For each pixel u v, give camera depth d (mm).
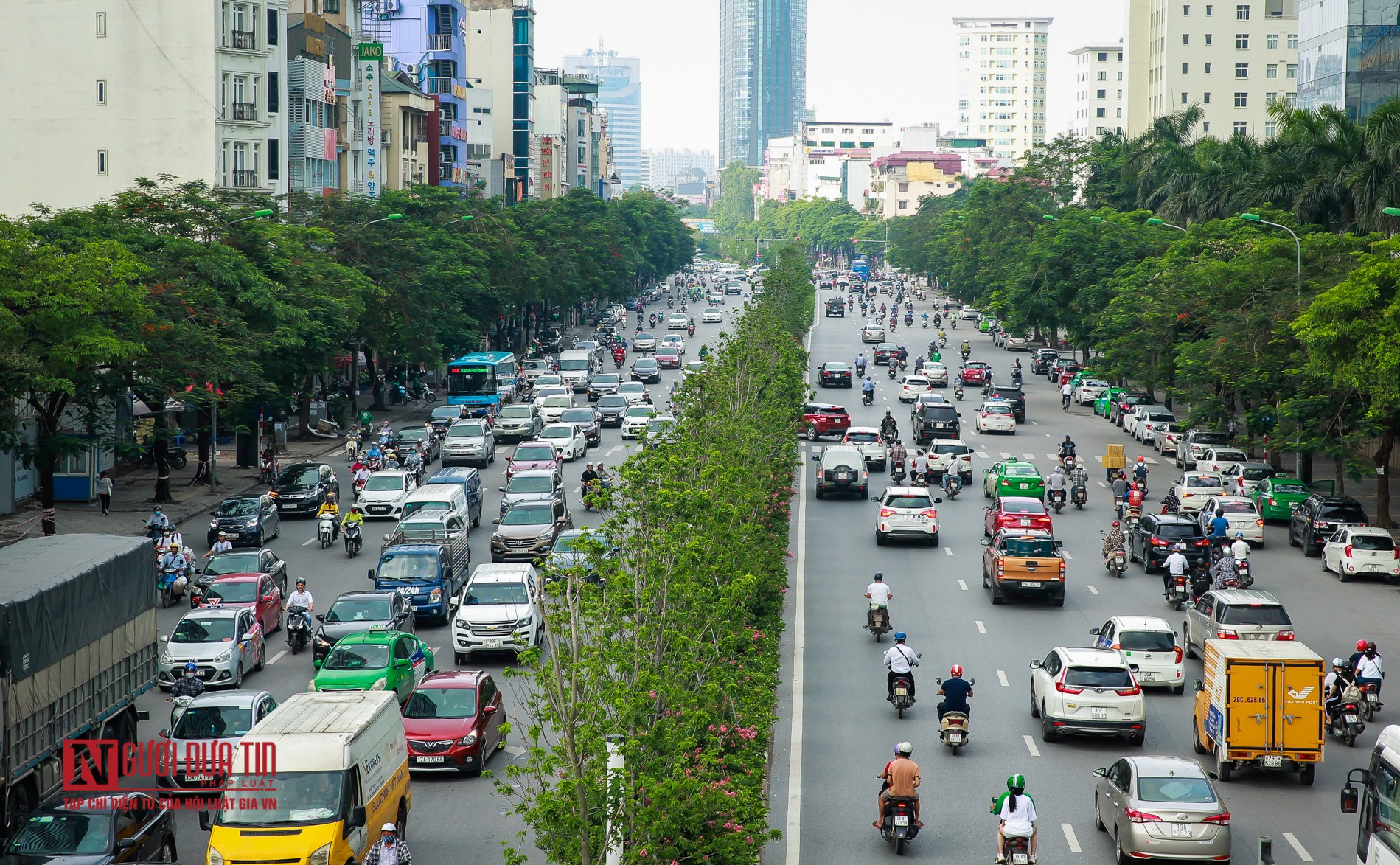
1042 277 92375
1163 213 92938
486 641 33594
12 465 52656
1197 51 170125
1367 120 71000
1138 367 70688
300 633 35875
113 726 25453
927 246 191375
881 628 36188
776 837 18859
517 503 46812
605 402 81188
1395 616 39531
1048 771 26672
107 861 19000
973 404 88062
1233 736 25594
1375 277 43406
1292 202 77875
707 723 19172
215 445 58625
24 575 22906
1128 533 47656
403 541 40969
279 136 86062
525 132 184500
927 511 48312
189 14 80250
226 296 54438
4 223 43594
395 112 119000
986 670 33719
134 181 74312
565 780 16719
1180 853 20969
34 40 81250
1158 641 32094
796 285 132375
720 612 22594
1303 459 59281
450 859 22125
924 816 24203
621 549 22953
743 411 45438
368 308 76062
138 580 26219
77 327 43375
